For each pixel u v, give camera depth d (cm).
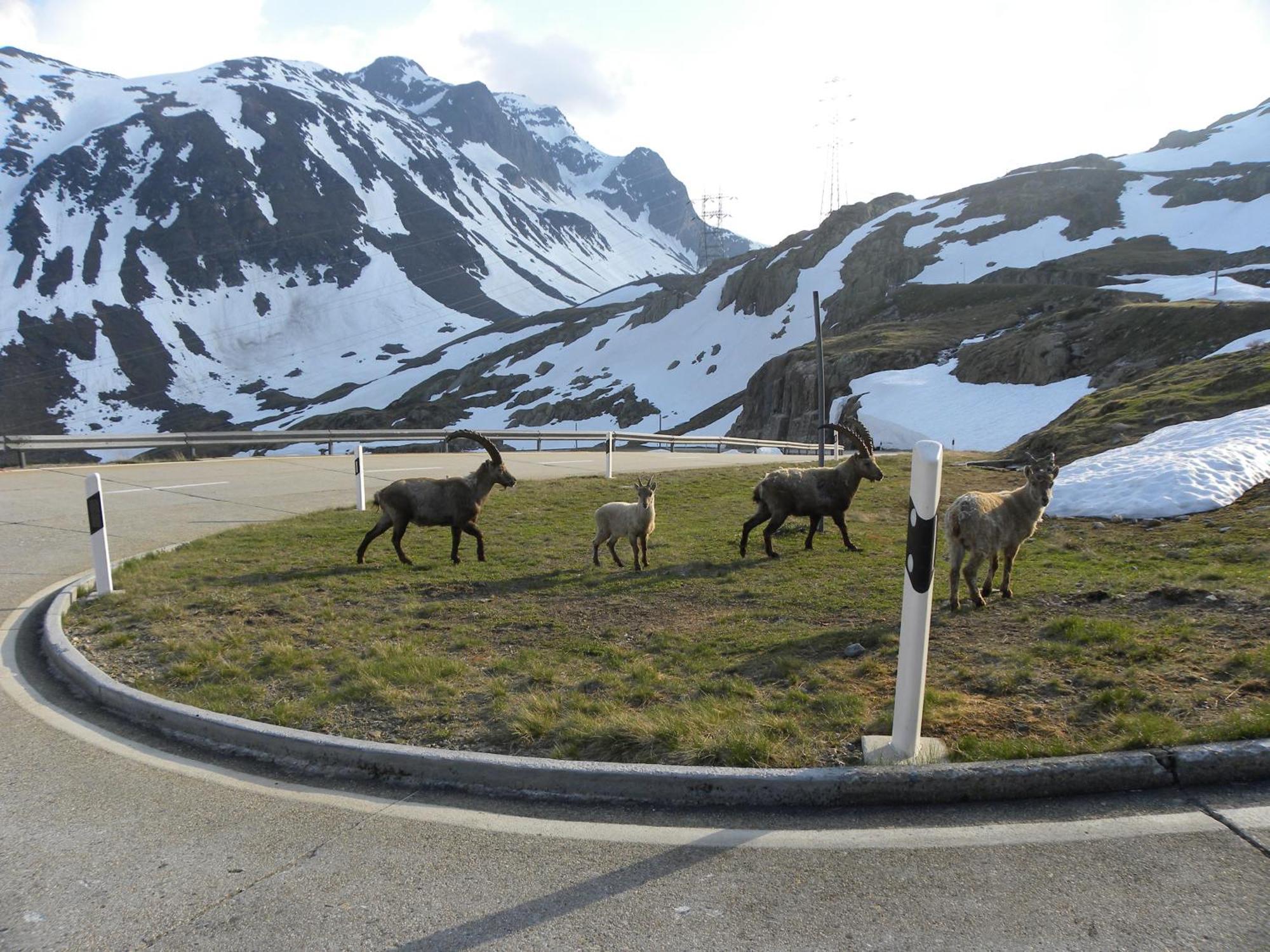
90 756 470
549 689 559
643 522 998
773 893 316
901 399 5966
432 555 1112
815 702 512
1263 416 1466
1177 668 538
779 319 11106
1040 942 281
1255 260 8300
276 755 466
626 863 341
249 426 14062
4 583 917
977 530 732
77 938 301
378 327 19950
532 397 11575
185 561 1027
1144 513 1180
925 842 349
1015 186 12319
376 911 313
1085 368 5444
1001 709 489
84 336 16488
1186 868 321
